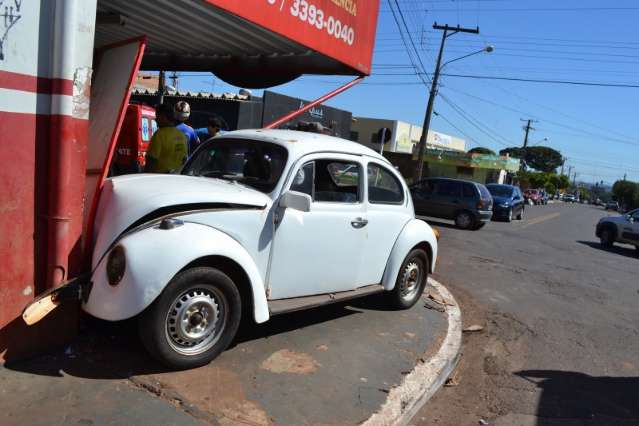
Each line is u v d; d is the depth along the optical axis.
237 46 7.02
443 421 4.21
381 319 5.93
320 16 6.42
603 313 8.02
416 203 18.12
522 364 5.56
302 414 3.66
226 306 4.02
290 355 4.55
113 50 4.57
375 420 3.75
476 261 11.23
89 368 3.75
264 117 18.89
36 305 3.56
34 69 3.49
